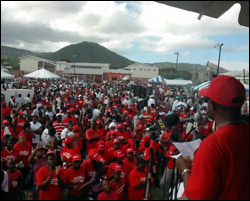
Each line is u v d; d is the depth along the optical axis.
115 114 9.95
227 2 1.22
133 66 73.50
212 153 1.11
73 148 5.55
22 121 7.83
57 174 4.07
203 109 8.65
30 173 4.86
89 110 10.19
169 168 3.09
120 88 28.19
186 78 81.12
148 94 19.72
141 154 6.36
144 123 8.50
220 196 1.10
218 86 1.21
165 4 1.16
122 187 4.44
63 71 56.47
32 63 50.94
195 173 1.11
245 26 1.38
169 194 1.85
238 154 1.12
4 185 4.15
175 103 15.17
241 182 1.10
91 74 60.88
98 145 5.45
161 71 84.94
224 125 1.21
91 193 4.55
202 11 1.23
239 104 1.19
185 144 1.63
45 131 7.07
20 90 11.66
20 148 5.41
